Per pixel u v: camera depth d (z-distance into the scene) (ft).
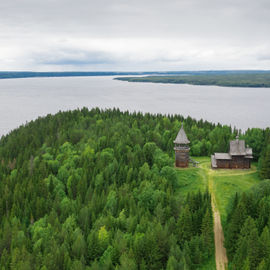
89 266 232.73
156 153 404.98
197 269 221.05
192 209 256.73
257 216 236.02
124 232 261.44
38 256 232.73
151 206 292.40
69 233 261.85
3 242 266.36
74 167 410.31
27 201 331.36
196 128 561.84
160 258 221.87
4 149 548.31
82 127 606.14
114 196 305.12
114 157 410.31
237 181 348.79
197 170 384.68
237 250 208.33
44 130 625.00
